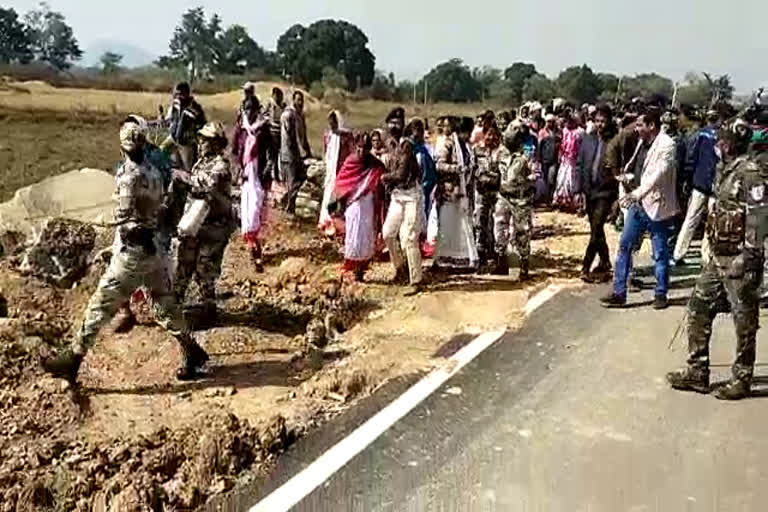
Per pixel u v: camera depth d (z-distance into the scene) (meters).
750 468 5.57
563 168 15.23
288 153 12.87
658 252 8.90
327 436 5.91
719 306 6.70
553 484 5.31
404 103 54.81
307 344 7.79
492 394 6.67
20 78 57.66
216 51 81.81
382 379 6.96
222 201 7.98
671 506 5.09
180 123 10.97
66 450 5.57
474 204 10.66
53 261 9.12
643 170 8.91
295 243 11.51
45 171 21.00
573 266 10.96
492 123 10.76
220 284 9.53
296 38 71.94
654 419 6.29
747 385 6.66
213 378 6.96
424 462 5.56
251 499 5.09
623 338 8.06
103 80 60.12
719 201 6.57
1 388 6.40
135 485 5.11
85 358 7.27
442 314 8.78
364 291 9.52
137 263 6.45
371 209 9.66
